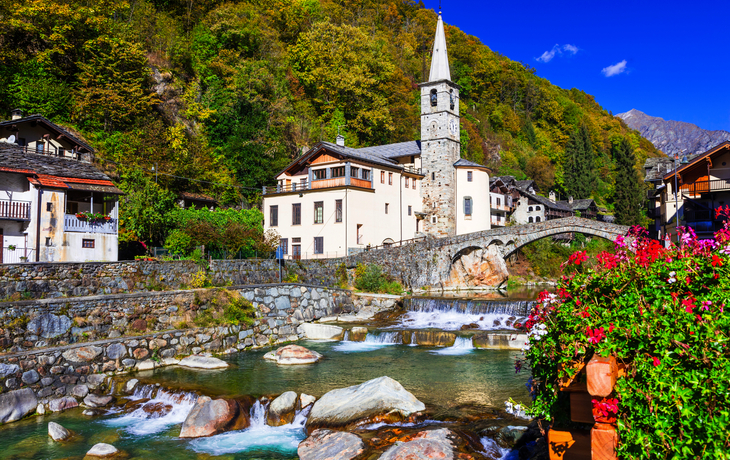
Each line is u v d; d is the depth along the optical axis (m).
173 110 58.44
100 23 52.25
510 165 108.19
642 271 5.96
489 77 130.75
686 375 4.56
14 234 26.89
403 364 22.42
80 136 44.34
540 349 6.64
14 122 34.62
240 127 60.53
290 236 50.34
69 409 17.75
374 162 50.94
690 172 38.12
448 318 33.16
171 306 25.28
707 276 5.38
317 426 14.35
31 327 19.84
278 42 82.00
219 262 29.94
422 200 59.69
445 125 58.50
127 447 13.96
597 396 5.05
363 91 79.94
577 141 115.81
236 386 18.56
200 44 69.06
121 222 34.25
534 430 11.75
